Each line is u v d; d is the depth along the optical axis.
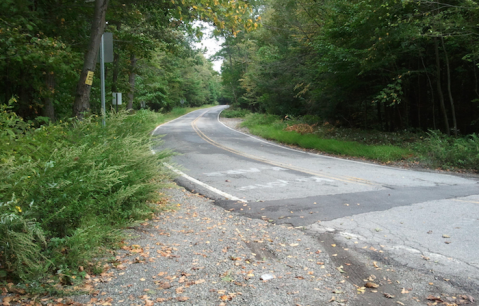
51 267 3.52
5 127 4.79
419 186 8.45
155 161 6.46
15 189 3.46
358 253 4.48
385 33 13.76
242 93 55.12
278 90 31.95
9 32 7.78
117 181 4.53
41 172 3.76
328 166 11.71
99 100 15.59
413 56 16.78
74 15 11.18
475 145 12.19
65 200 3.82
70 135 5.67
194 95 83.50
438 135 15.05
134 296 3.20
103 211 4.98
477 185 8.60
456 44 14.62
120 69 18.41
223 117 50.38
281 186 8.45
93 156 4.57
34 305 2.91
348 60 15.74
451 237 4.98
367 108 23.77
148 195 5.85
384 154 13.16
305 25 23.91
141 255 4.20
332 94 20.91
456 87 17.98
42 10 10.38
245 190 8.02
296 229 5.39
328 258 4.33
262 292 3.38
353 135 18.78
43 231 3.50
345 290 3.52
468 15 12.91
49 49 8.48
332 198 7.23
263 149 16.64
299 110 32.06
